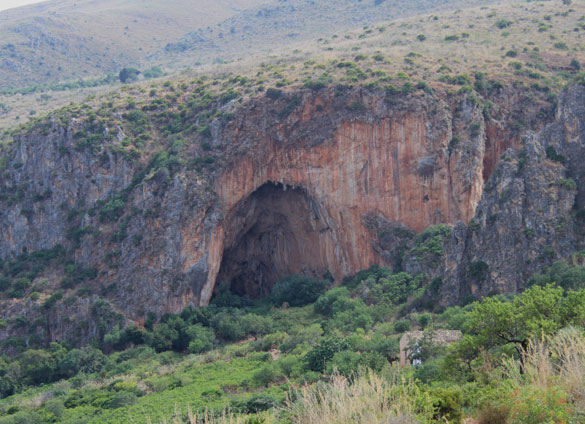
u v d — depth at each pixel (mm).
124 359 91812
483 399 28281
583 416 25719
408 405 28203
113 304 101375
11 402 80938
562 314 39562
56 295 102312
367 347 68500
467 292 80688
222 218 107125
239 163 110188
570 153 84812
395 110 105500
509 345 40500
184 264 103312
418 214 104500
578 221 80000
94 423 65500
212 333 95188
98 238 107375
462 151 102750
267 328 94562
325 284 107562
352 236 108125
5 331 99750
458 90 107562
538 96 110375
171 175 108312
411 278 92688
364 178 107062
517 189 82062
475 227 82688
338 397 29172
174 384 76375
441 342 61188
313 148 109188
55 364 92125
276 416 32438
